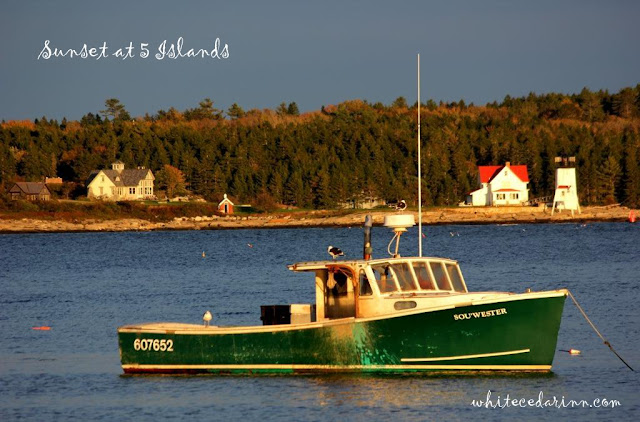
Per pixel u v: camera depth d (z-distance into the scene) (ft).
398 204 350.84
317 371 333.83
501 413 293.43
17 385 347.97
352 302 342.23
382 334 325.01
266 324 358.64
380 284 335.26
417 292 336.90
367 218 355.36
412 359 325.01
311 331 332.19
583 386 324.19
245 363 341.41
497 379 326.03
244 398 314.76
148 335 353.31
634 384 327.47
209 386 332.60
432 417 290.56
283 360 336.90
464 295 330.34
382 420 288.10
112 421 295.28
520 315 321.11
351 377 330.34
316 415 293.84
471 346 322.14
